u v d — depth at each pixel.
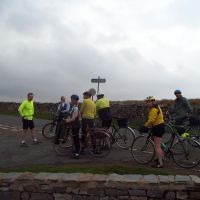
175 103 13.40
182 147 11.30
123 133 13.91
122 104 25.69
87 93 13.12
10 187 9.77
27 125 15.11
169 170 10.81
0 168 11.48
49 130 16.89
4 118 26.92
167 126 13.45
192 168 11.12
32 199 9.66
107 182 9.37
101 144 12.79
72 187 9.48
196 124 12.97
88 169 10.52
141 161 11.69
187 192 9.20
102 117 13.60
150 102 11.09
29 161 12.46
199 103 23.53
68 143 13.34
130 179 9.43
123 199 9.32
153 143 11.54
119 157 12.65
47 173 10.05
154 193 9.25
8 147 14.82
